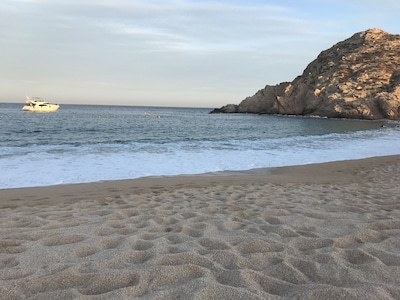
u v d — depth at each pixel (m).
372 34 79.12
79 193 6.98
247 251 3.19
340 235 3.69
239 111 93.75
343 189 7.31
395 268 2.71
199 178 9.25
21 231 3.91
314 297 2.19
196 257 2.94
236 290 2.27
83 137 23.72
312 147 18.27
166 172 10.49
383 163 12.77
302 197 6.25
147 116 71.25
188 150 15.99
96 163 11.61
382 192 6.87
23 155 12.84
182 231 3.89
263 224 4.20
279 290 2.37
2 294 2.29
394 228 4.02
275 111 80.81
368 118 59.66
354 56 73.50
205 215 4.69
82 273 2.61
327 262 2.86
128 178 9.38
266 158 14.05
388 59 70.06
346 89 65.62
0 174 9.37
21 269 2.70
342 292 2.22
